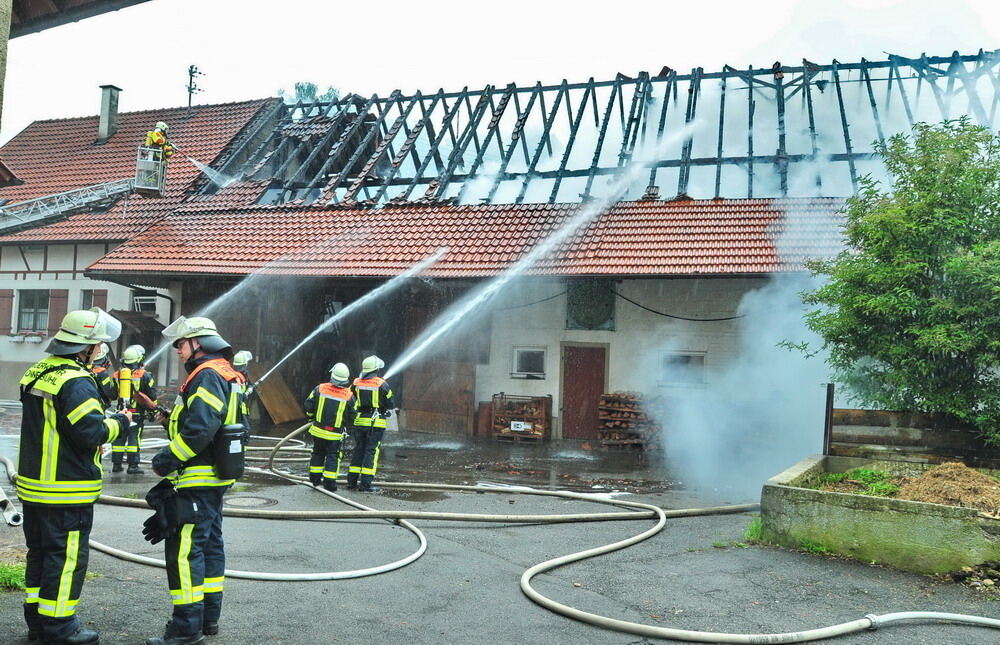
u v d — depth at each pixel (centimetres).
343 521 848
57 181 2559
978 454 938
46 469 434
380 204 2130
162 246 2030
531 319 1811
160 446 1436
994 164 923
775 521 769
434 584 611
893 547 700
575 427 1767
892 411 966
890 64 2002
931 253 926
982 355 881
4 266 2344
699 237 1673
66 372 440
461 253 1778
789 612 573
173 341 480
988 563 660
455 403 1841
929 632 539
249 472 1195
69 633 434
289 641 470
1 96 479
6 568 553
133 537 710
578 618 535
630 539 772
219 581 473
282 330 2033
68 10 669
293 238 1980
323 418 1050
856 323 962
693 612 567
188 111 2739
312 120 2514
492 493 1095
